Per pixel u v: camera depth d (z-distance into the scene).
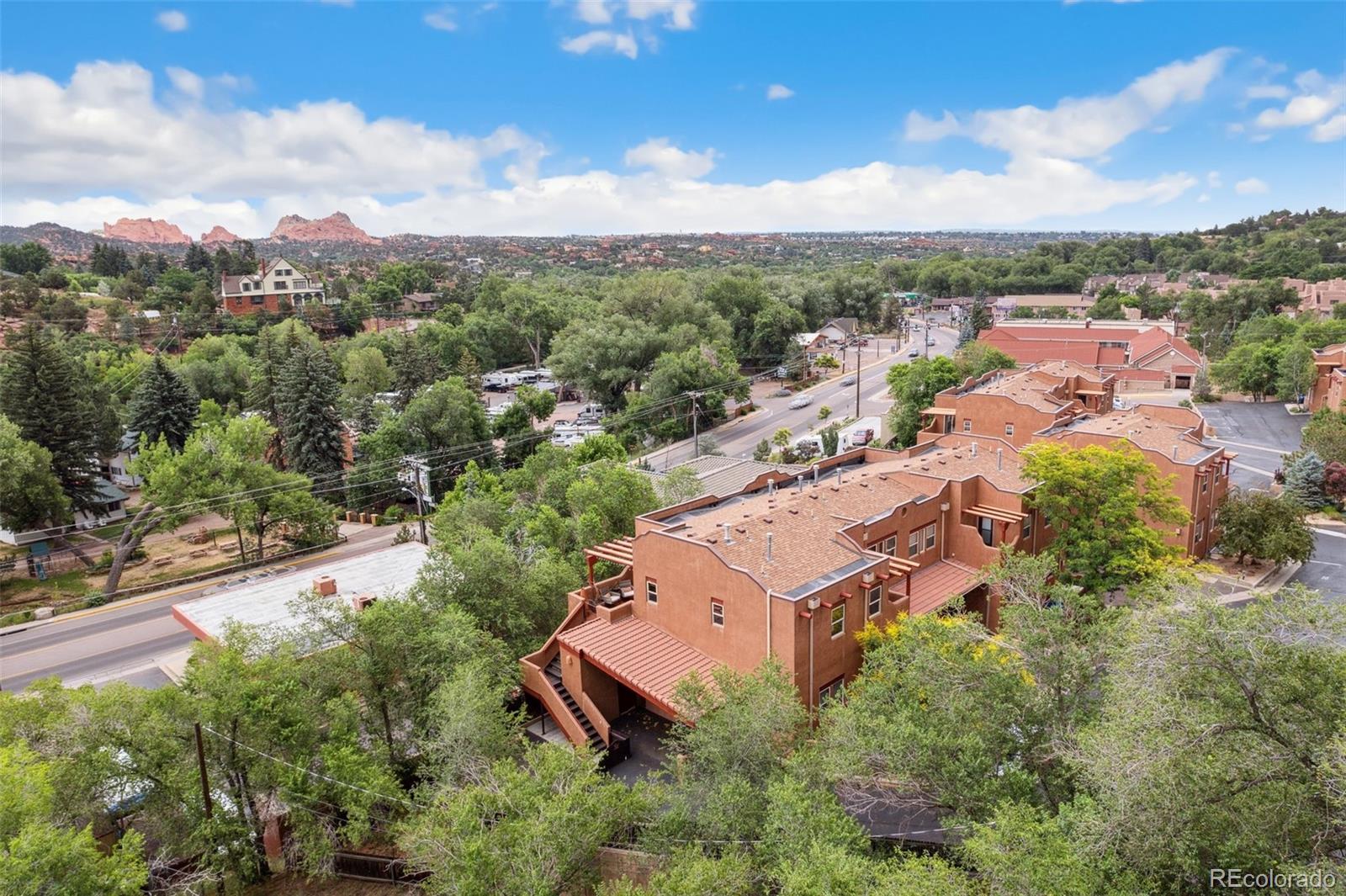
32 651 44.84
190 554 61.25
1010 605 22.58
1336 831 14.92
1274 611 15.82
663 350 100.88
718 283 132.25
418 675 30.78
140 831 27.84
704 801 22.38
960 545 38.84
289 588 44.19
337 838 27.89
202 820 25.61
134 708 26.02
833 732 21.72
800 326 131.50
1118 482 35.78
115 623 48.81
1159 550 35.31
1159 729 15.50
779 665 24.84
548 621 37.66
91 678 41.56
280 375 72.56
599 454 64.31
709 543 31.00
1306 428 61.88
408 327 141.00
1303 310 127.19
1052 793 19.92
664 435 87.62
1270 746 15.25
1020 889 14.67
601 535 44.94
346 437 83.00
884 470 40.94
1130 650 17.27
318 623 33.97
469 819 20.27
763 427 94.12
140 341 110.56
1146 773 14.95
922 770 19.67
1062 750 18.94
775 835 19.09
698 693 24.66
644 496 47.94
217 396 93.94
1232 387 88.50
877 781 21.23
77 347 97.94
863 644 30.20
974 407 58.44
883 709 22.39
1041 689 20.67
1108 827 15.33
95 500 65.81
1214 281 187.75
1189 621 16.06
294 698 27.70
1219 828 15.53
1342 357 79.56
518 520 47.62
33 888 18.72
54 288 133.25
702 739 22.66
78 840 19.94
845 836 18.34
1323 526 52.47
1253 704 15.46
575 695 32.75
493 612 35.62
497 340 131.00
